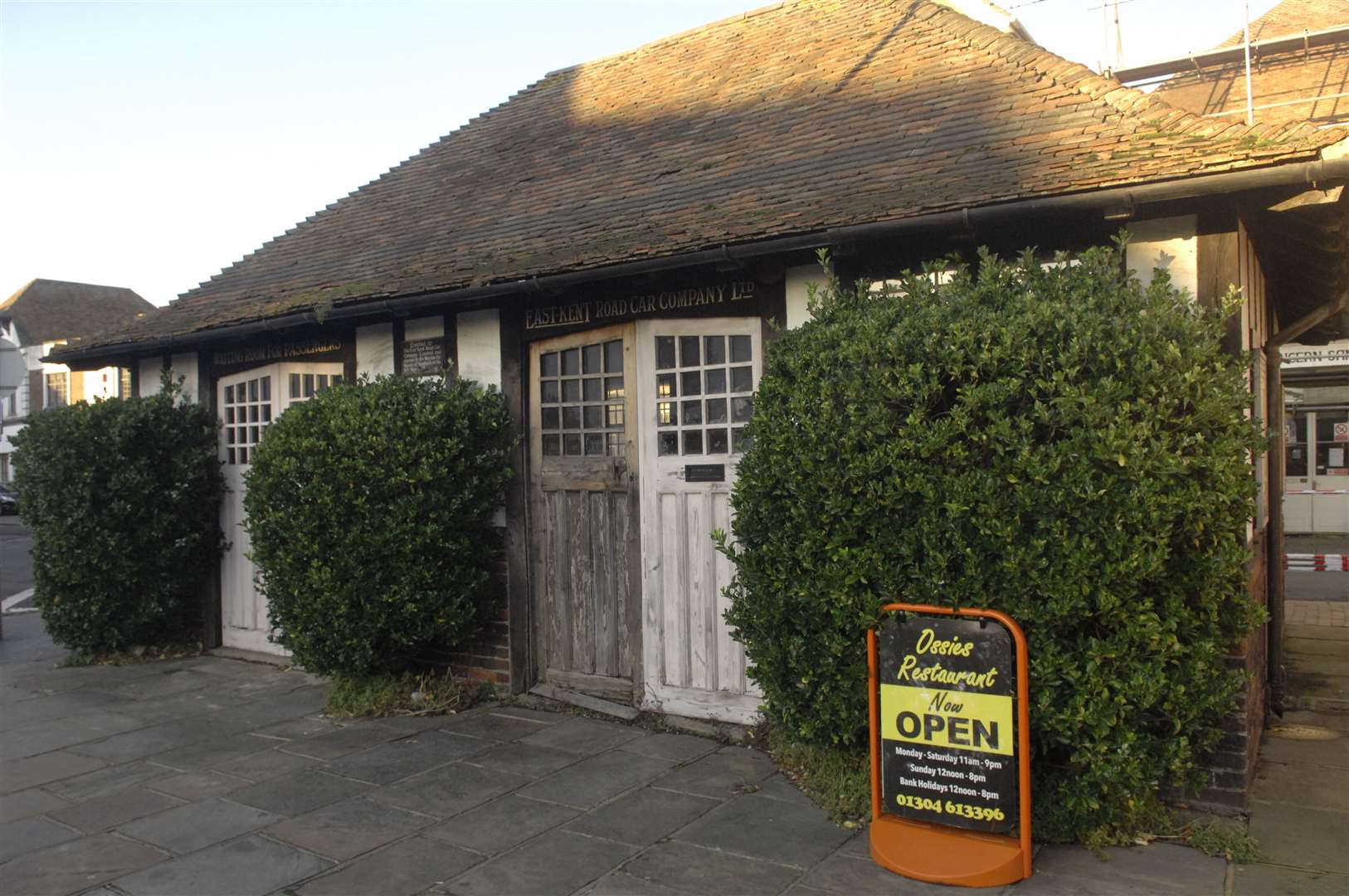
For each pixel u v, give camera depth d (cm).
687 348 626
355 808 498
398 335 768
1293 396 1984
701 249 559
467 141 1053
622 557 656
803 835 452
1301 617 1080
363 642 650
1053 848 430
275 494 677
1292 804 489
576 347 679
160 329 906
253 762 576
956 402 431
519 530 698
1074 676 403
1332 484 2005
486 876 416
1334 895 385
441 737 616
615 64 1060
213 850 450
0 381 1030
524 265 651
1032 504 405
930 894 393
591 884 407
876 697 438
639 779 530
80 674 825
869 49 796
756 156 695
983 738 410
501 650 703
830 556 451
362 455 651
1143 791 417
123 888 411
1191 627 412
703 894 397
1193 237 473
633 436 646
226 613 903
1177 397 403
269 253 1011
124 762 584
